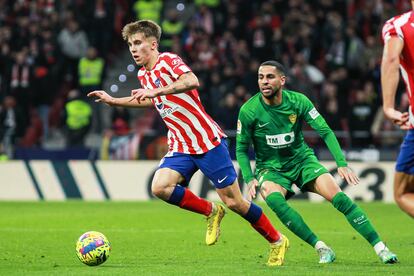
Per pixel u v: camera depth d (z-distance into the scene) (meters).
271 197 18.91
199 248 22.81
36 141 49.25
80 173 43.75
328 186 18.78
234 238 25.41
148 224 30.19
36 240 24.75
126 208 37.69
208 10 53.47
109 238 25.47
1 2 56.59
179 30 53.16
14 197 44.25
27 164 44.38
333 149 18.83
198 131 18.81
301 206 38.59
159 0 56.91
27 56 51.56
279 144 19.25
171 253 21.64
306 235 18.95
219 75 46.94
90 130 50.84
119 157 44.22
